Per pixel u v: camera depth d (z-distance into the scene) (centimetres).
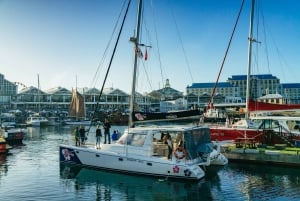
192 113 2372
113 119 9606
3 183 2177
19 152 3819
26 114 12369
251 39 3325
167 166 2170
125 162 2327
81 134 2828
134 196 1870
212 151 2328
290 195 1833
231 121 3709
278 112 3039
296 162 2489
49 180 2241
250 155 2658
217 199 1795
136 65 2584
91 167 2494
